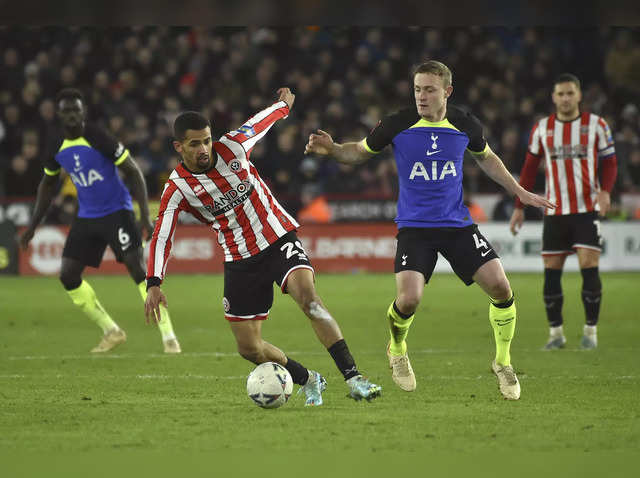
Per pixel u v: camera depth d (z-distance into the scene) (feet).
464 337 127.03
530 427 66.13
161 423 68.08
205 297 178.81
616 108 281.33
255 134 74.23
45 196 115.55
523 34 290.76
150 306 69.67
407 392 82.84
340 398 79.56
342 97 268.82
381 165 240.94
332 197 234.99
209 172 71.41
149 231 113.19
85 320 148.25
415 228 76.69
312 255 230.27
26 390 84.94
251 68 270.46
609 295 178.40
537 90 280.10
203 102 261.65
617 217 235.40
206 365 102.17
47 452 58.90
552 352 112.16
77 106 109.50
